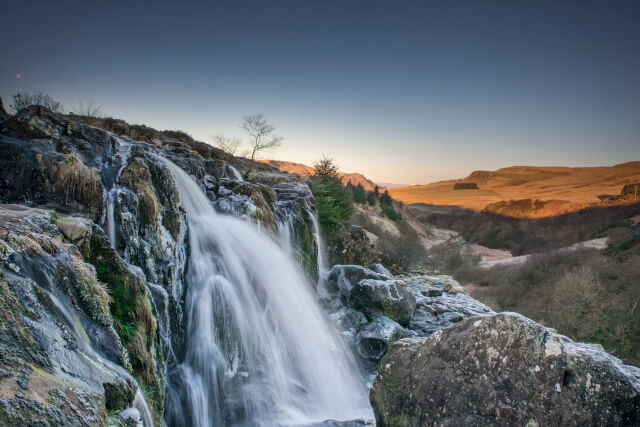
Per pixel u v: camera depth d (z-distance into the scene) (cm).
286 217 1405
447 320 1333
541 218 16300
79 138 773
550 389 462
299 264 1358
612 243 8331
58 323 362
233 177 1595
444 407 530
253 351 882
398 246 3259
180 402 697
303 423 762
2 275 336
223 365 812
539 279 6950
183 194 1014
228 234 1008
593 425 436
